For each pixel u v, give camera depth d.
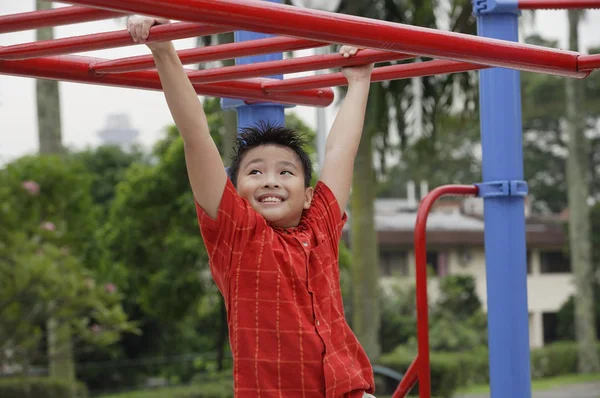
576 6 3.68
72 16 2.33
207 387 13.98
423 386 3.72
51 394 13.15
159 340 19.28
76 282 11.45
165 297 14.11
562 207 34.19
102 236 14.52
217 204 2.49
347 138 2.95
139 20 2.29
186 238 13.99
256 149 2.65
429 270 24.28
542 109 25.97
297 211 2.64
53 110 15.33
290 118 14.41
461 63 3.02
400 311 23.06
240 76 2.92
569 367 23.12
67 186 12.48
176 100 2.38
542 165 34.03
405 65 3.12
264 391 2.42
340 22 2.15
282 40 2.65
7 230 11.47
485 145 3.97
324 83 3.10
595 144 32.38
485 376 20.03
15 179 12.02
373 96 11.34
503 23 3.77
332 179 2.88
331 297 2.58
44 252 11.54
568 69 2.50
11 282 11.12
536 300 28.95
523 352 3.90
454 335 21.70
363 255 12.45
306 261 2.56
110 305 13.23
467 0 10.48
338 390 2.43
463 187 3.91
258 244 2.51
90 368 18.45
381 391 12.86
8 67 2.81
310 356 2.44
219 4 2.02
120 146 27.12
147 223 14.30
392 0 10.50
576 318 23.67
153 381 20.27
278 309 2.46
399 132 11.73
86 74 2.92
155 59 2.37
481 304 23.56
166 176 14.12
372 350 12.49
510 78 3.96
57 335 12.87
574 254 23.81
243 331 2.46
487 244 3.96
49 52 2.60
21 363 12.75
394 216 30.89
